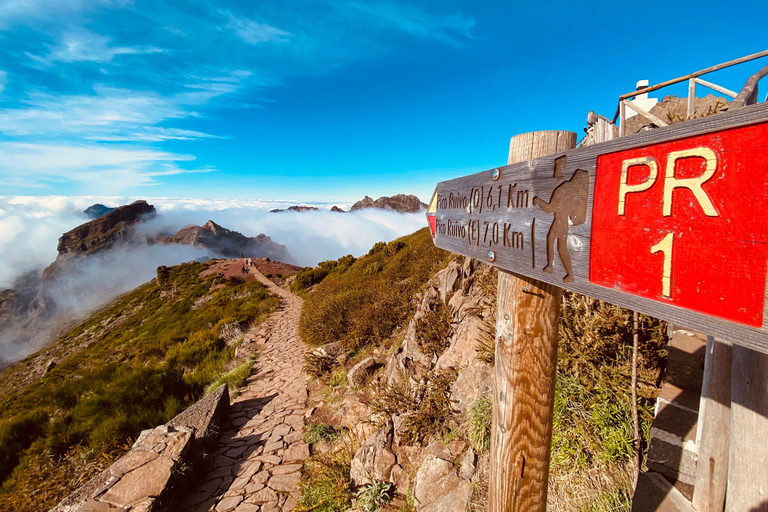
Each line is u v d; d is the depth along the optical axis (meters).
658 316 0.71
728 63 1.45
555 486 2.35
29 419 6.46
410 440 3.67
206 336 12.09
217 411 5.75
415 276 9.20
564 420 2.49
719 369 1.46
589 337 2.68
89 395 7.45
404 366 5.18
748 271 0.55
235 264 37.09
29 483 4.76
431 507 2.85
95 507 3.56
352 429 4.79
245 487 4.21
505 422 1.37
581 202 0.91
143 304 31.59
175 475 4.09
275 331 11.95
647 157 0.73
